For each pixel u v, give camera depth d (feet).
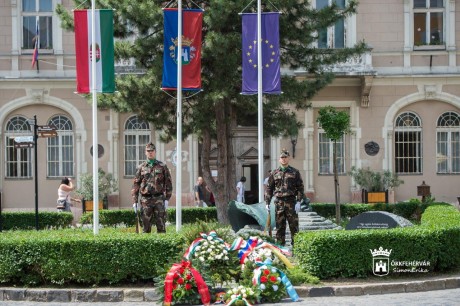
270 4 77.36
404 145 112.98
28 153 111.34
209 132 82.99
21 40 110.93
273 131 81.71
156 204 57.11
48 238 47.91
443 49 112.37
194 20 63.31
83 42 57.16
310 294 44.98
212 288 43.60
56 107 111.24
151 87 76.38
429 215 63.62
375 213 55.21
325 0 111.96
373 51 111.65
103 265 46.96
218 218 82.69
